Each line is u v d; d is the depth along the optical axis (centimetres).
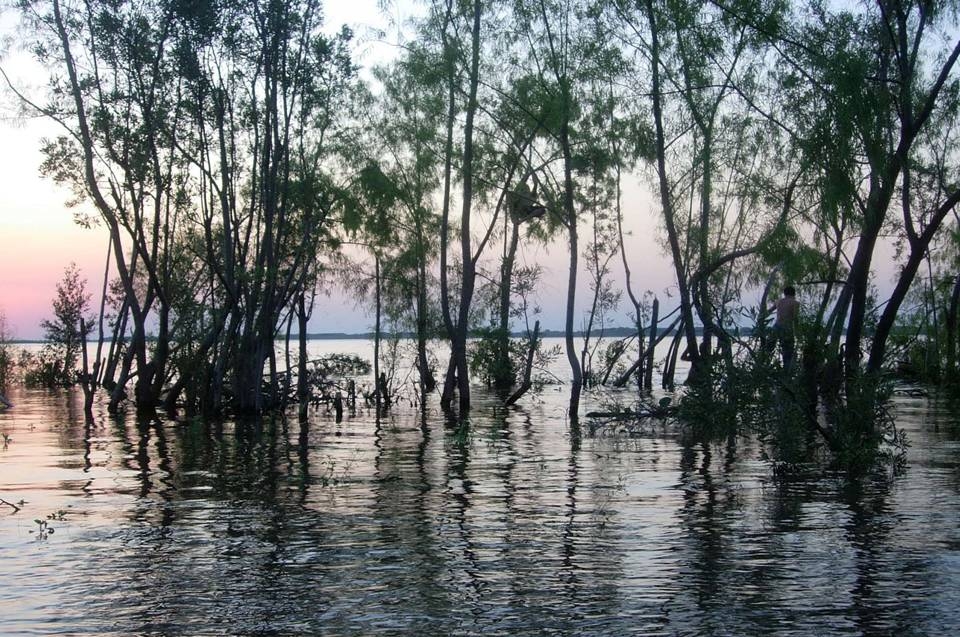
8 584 783
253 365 2370
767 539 909
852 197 1933
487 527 984
